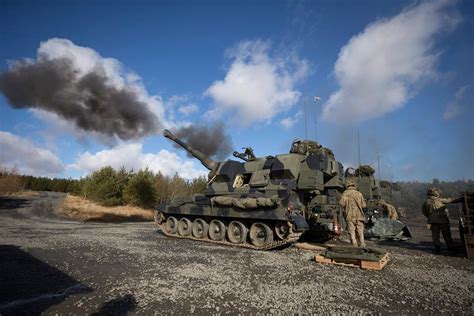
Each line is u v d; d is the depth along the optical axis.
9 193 48.06
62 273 7.27
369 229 15.44
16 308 4.99
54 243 12.04
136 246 11.61
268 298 5.48
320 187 12.97
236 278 6.86
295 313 4.79
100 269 7.68
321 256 8.80
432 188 11.56
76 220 25.34
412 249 11.78
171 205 15.53
